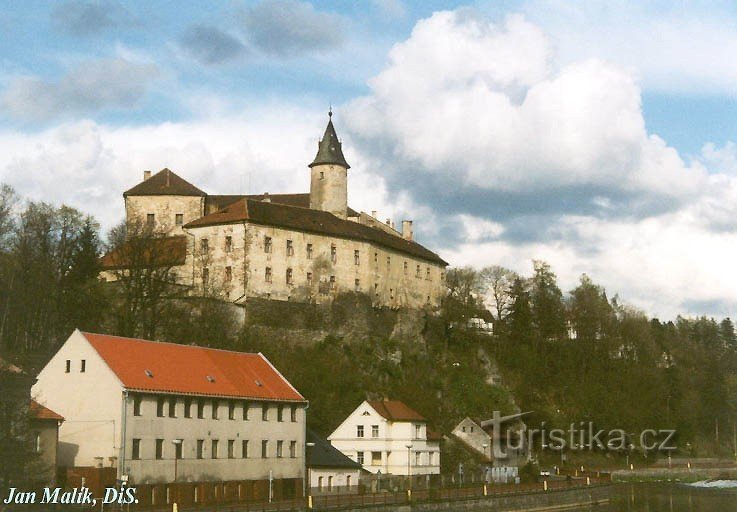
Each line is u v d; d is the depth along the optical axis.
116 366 85.88
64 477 78.50
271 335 145.38
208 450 90.62
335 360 147.25
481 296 198.62
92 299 126.38
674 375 195.25
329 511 76.56
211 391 92.00
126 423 82.88
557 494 112.31
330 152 171.62
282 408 100.75
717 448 188.88
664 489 145.62
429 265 182.50
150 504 80.25
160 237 135.50
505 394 166.75
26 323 119.94
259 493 94.56
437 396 155.62
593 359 194.12
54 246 133.88
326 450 108.12
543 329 194.62
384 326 162.75
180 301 137.62
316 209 167.25
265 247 149.25
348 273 159.50
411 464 122.62
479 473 134.12
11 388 67.31
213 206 162.62
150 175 169.25
